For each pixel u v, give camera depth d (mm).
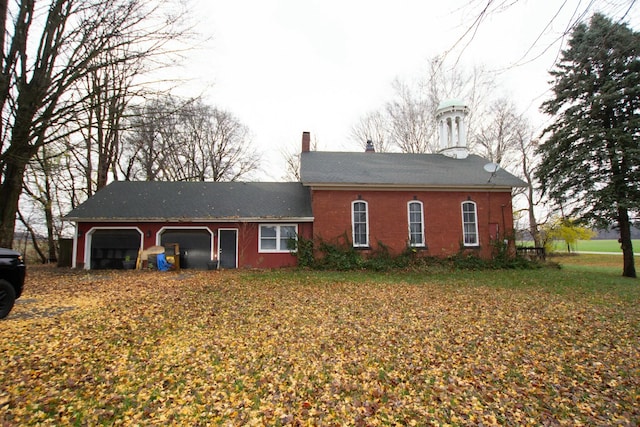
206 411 4316
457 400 4664
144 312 8852
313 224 19188
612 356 6258
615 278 16594
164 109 13391
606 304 10438
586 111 18469
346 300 10734
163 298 10586
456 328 7875
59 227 26984
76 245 18531
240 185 22469
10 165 13781
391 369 5645
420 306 10023
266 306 9766
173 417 4156
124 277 15195
